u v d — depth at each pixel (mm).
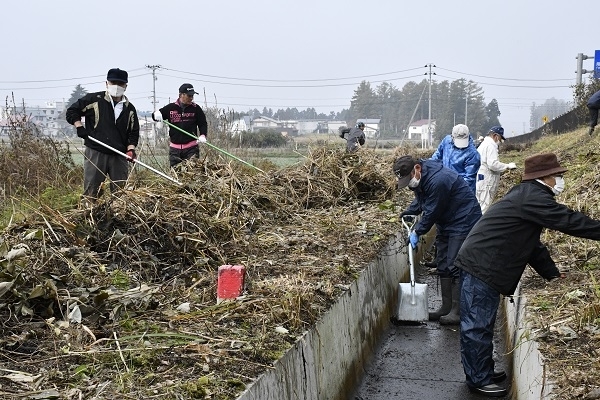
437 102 84875
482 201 10297
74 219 5965
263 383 3736
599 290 5230
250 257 6426
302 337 4480
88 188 7906
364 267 6613
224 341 4184
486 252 5105
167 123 9367
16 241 5234
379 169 11375
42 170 10570
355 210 9703
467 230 6695
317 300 5277
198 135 10047
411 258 7473
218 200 7598
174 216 6316
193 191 7426
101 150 7852
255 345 4156
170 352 3961
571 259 6539
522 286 6035
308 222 8484
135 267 5625
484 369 5484
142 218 6129
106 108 7848
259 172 9977
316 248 7102
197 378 3656
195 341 4141
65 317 4344
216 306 4809
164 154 10992
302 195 9836
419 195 6699
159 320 4531
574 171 11164
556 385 3865
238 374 3744
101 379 3588
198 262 5836
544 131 35969
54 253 5098
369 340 6496
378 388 5816
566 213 4809
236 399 3428
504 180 16016
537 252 5219
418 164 6512
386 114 87000
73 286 4863
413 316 7410
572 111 28875
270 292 5137
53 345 3988
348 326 5707
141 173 8266
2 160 10555
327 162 10656
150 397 3395
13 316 4258
